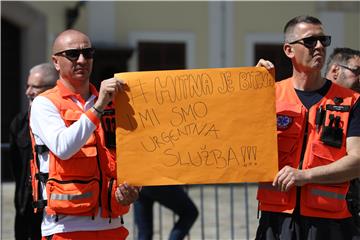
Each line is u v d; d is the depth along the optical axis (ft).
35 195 33.50
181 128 32.89
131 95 32.76
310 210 32.76
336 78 39.99
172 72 32.96
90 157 32.37
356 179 34.91
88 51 33.27
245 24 131.64
